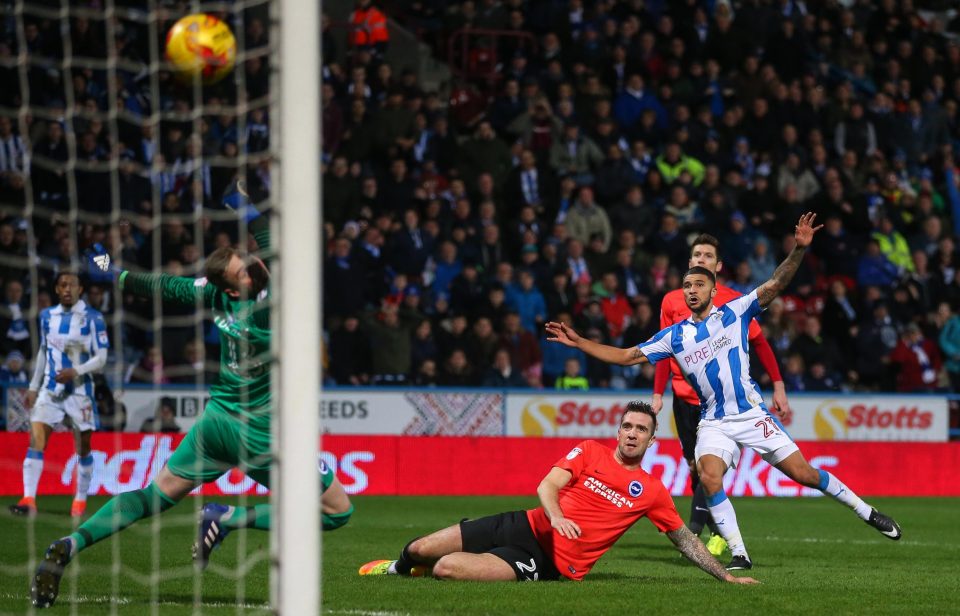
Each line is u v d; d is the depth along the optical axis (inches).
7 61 2057.1
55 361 1530.5
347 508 889.5
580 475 997.2
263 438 849.5
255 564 1120.2
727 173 2689.5
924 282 2613.2
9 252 2101.4
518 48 2977.4
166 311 2113.7
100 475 1964.8
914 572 1154.0
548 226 2561.5
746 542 1456.7
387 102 2593.5
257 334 840.9
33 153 2228.1
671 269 2469.2
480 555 983.6
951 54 3203.7
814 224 2662.4
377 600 876.6
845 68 3127.5
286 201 690.8
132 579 1002.7
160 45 2397.9
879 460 2303.2
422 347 2237.9
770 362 1235.9
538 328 2319.1
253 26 2450.8
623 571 1112.2
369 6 2755.9
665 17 2977.4
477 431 2196.1
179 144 2292.1
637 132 2751.0
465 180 2600.9
